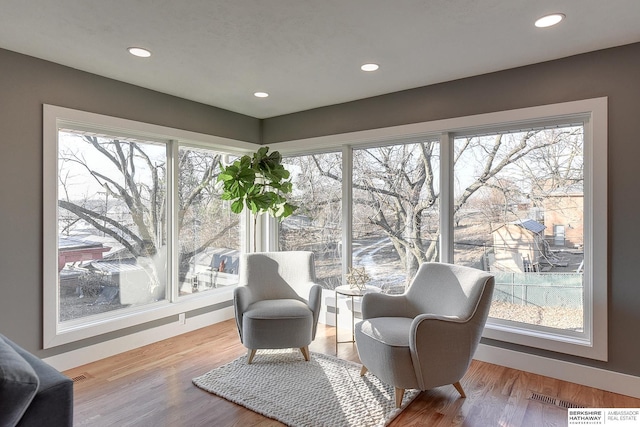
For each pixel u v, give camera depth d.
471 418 2.22
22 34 2.33
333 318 4.03
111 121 3.13
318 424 2.15
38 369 1.48
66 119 2.87
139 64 2.83
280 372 2.83
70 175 3.05
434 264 2.90
